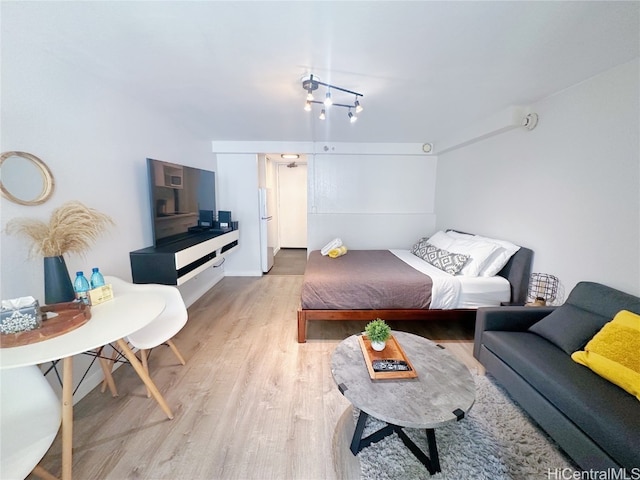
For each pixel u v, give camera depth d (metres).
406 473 1.32
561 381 1.37
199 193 3.50
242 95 2.32
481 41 1.51
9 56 1.42
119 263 2.25
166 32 1.43
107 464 1.36
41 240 1.47
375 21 1.33
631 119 1.71
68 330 1.28
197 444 1.48
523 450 1.43
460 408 1.20
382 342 1.56
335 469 1.35
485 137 3.12
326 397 1.83
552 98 2.28
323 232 4.64
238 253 4.69
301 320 2.50
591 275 1.97
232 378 2.03
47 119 1.62
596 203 1.93
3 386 1.11
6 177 1.42
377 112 2.79
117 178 2.21
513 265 2.58
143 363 1.98
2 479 0.91
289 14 1.29
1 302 1.29
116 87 2.15
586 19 1.32
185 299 3.35
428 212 4.69
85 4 1.22
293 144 4.30
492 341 1.86
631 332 1.39
